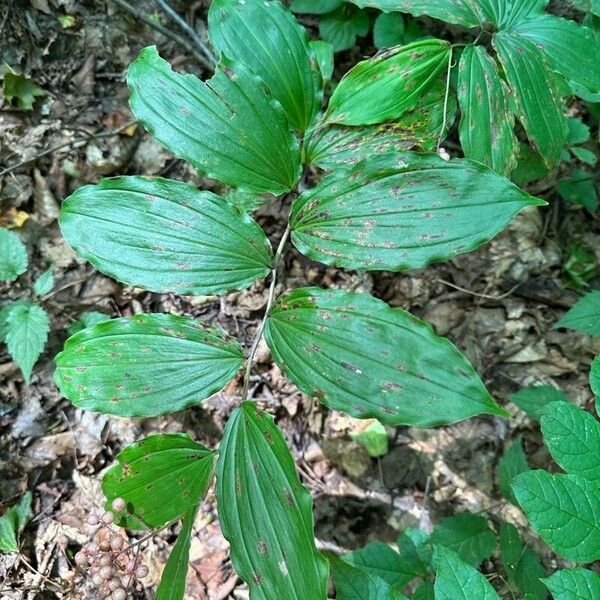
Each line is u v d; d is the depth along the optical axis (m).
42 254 0.50
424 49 0.36
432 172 0.31
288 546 0.29
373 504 0.48
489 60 0.35
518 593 0.41
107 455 0.47
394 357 0.29
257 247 0.33
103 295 0.51
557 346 0.52
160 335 0.32
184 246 0.33
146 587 0.44
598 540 0.24
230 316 0.52
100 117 0.53
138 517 0.32
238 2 0.36
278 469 0.30
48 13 0.53
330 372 0.29
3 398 0.47
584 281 0.54
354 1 0.36
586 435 0.26
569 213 0.56
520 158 0.45
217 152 0.33
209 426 0.49
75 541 0.44
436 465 0.49
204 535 0.46
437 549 0.26
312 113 0.37
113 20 0.55
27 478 0.46
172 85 0.33
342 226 0.31
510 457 0.40
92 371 0.31
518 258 0.54
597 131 0.53
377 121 0.36
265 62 0.36
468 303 0.54
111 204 0.33
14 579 0.43
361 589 0.30
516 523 0.47
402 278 0.54
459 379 0.28
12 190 0.50
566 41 0.36
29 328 0.44
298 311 0.31
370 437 0.49
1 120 0.51
